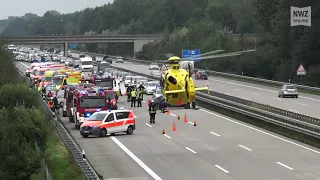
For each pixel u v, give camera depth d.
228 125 49.12
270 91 79.94
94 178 25.30
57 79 73.88
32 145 30.55
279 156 35.09
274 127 46.31
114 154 36.12
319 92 76.75
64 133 38.91
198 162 33.31
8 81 61.19
